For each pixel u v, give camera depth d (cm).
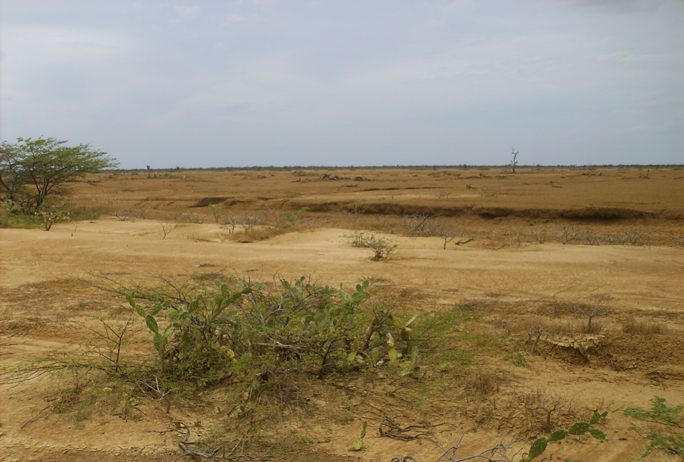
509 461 314
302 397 407
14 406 384
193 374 434
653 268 955
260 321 456
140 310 423
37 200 2139
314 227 1584
